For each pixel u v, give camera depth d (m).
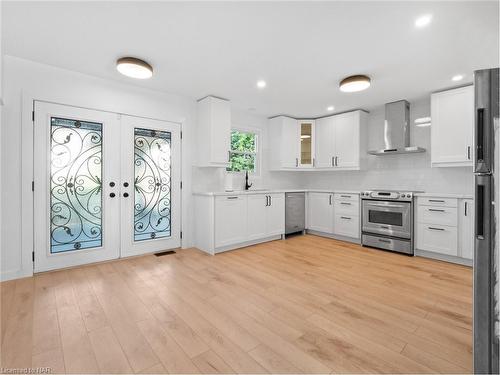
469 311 1.93
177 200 3.68
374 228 3.78
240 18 1.88
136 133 3.30
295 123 4.86
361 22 1.92
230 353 1.46
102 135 3.04
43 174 2.68
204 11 1.80
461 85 3.16
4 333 1.62
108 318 1.81
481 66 2.63
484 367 1.20
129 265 2.98
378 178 4.34
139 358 1.41
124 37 2.14
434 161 3.37
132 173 3.27
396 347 1.51
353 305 2.03
